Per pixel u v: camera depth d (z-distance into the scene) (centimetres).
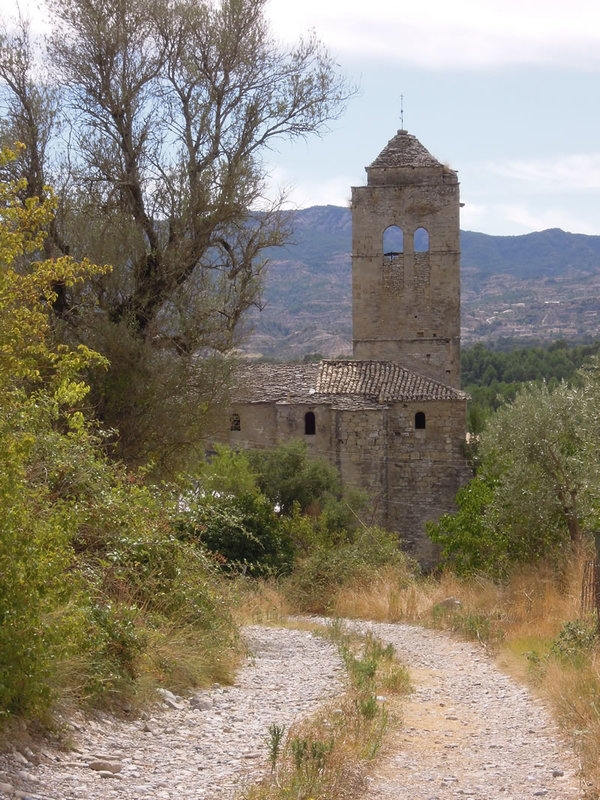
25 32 2356
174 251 2392
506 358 13025
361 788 853
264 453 4716
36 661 894
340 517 4478
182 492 1744
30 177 2275
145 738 982
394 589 2823
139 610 1255
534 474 2708
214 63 2558
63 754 874
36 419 1061
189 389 2438
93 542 1344
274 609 2547
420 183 5647
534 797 846
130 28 2483
